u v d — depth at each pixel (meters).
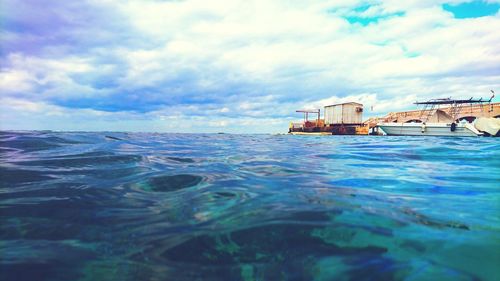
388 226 2.47
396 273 1.74
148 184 4.11
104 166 5.51
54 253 2.01
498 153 9.32
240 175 4.99
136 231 2.39
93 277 1.72
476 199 3.42
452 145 13.38
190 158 7.46
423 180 4.66
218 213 2.84
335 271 1.77
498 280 1.66
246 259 1.93
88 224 2.55
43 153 7.12
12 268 1.81
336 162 7.12
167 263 1.88
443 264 1.84
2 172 4.71
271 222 2.57
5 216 2.72
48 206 3.02
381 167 6.21
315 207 3.02
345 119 48.09
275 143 16.33
